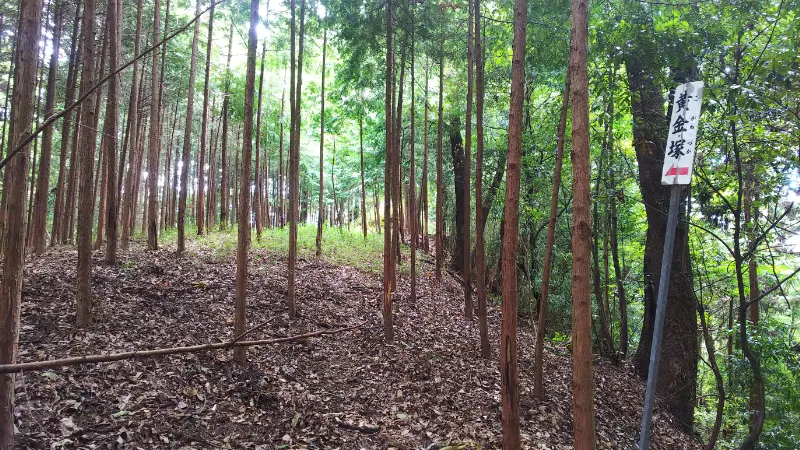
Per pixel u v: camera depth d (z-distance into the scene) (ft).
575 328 12.00
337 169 110.52
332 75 66.74
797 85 17.22
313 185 112.16
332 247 54.70
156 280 30.09
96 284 27.07
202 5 46.85
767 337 20.83
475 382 24.31
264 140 73.31
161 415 16.08
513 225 15.46
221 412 17.22
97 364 17.84
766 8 18.54
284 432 16.94
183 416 16.37
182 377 18.63
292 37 30.30
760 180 21.12
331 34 52.31
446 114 50.21
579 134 11.97
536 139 33.45
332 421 18.34
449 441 18.06
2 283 10.15
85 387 16.35
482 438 18.74
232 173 96.22
